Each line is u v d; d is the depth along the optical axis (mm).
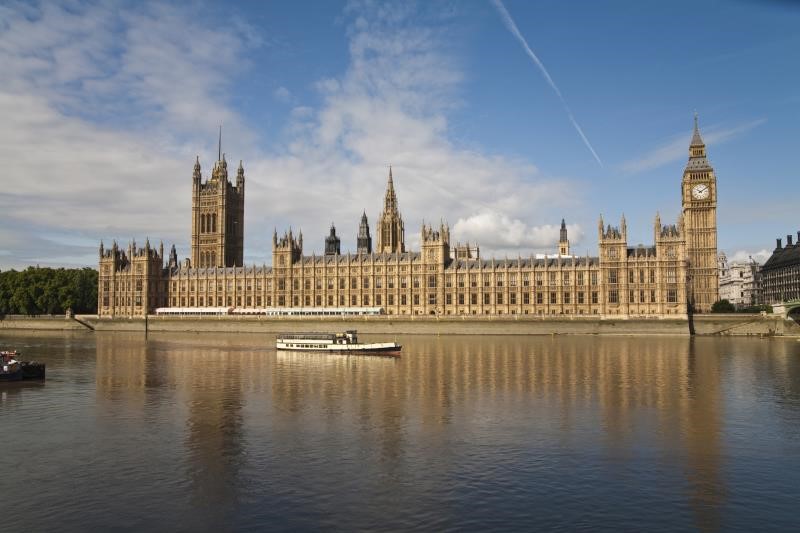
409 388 83250
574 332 195500
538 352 133875
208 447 53906
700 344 156000
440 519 38688
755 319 188750
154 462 49844
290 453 51969
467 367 106125
